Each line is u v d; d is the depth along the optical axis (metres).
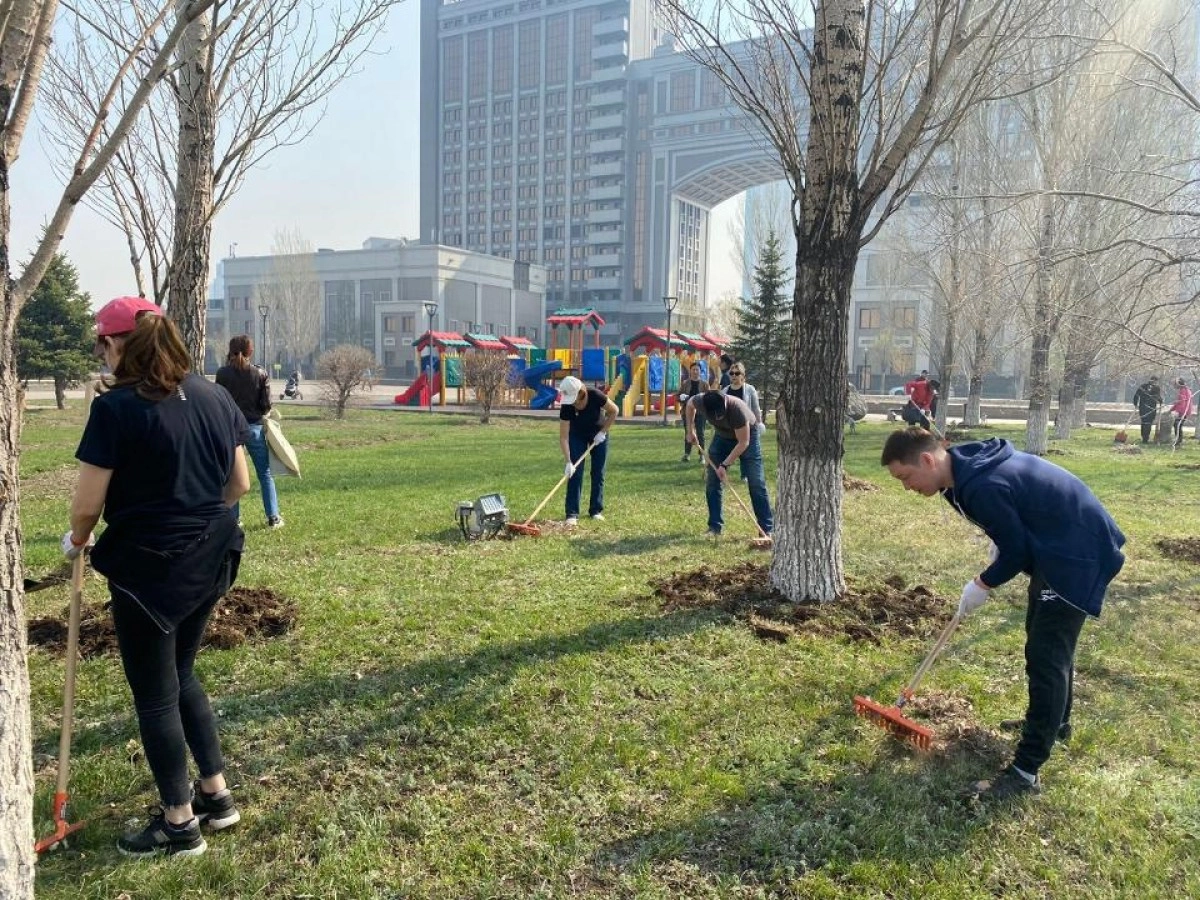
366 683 4.26
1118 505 10.35
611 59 94.25
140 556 2.64
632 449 16.69
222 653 4.63
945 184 20.27
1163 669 4.72
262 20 5.05
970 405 25.89
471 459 14.63
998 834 3.04
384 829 2.99
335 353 26.77
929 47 5.68
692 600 5.58
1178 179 9.10
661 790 3.29
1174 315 8.70
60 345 24.52
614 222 94.31
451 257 77.00
